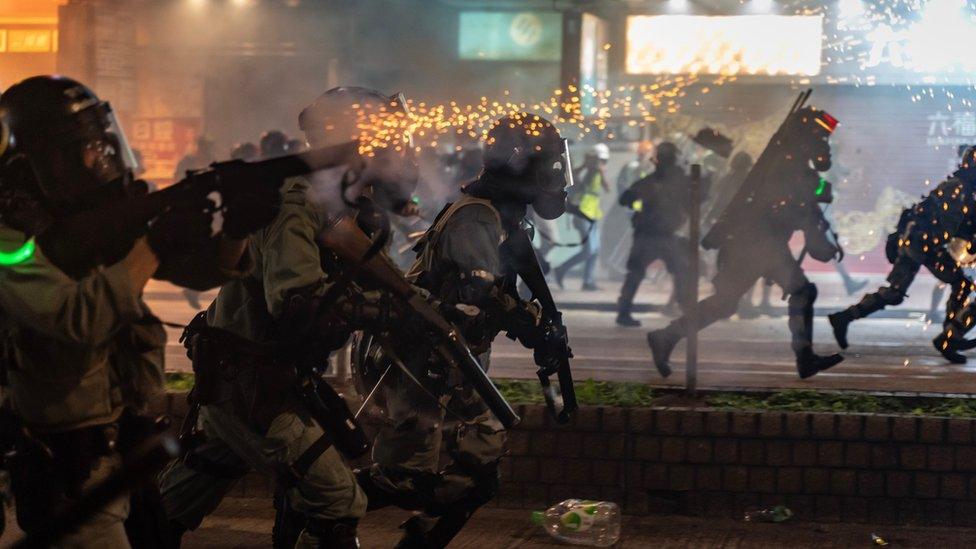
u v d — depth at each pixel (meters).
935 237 11.38
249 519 6.95
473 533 6.72
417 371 5.20
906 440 6.89
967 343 11.93
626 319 16.02
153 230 3.37
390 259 4.88
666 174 15.87
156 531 4.00
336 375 8.60
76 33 24.94
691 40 23.39
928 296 19.69
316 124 4.86
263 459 4.81
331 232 4.63
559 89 23.17
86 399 3.63
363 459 7.13
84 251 3.35
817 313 17.59
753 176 10.51
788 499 7.00
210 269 3.59
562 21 23.92
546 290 5.56
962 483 6.87
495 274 5.29
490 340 5.38
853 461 6.94
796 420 6.96
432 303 5.00
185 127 24.48
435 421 5.39
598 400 7.39
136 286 3.34
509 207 5.44
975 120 22.69
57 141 3.47
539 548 6.48
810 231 10.47
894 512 6.93
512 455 7.14
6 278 3.33
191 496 5.21
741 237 10.49
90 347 3.41
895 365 12.11
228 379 4.65
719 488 7.03
